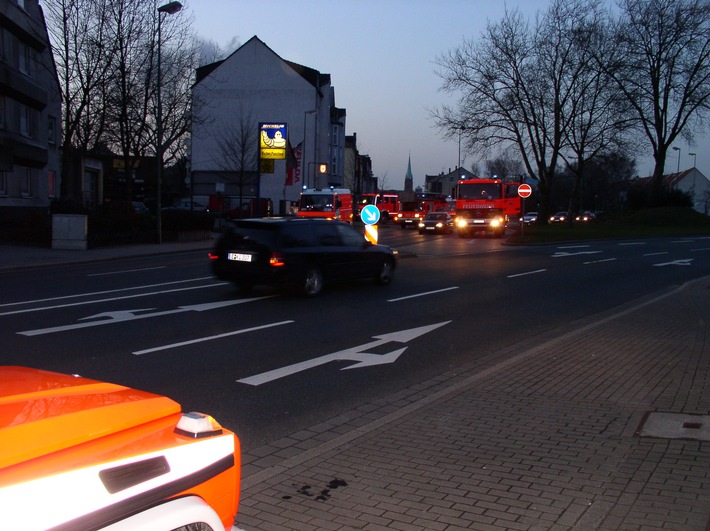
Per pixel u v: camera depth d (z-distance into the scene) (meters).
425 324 11.73
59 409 2.44
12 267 19.45
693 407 6.55
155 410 2.65
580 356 8.96
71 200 30.50
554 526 4.07
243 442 5.75
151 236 30.58
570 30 46.25
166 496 2.32
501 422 6.16
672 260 26.41
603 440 5.62
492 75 46.69
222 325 11.13
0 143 27.44
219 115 65.62
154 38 32.41
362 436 5.80
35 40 32.06
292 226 14.44
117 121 35.62
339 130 86.75
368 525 4.13
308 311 12.72
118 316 11.66
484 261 24.25
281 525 4.14
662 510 4.24
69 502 1.99
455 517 4.22
